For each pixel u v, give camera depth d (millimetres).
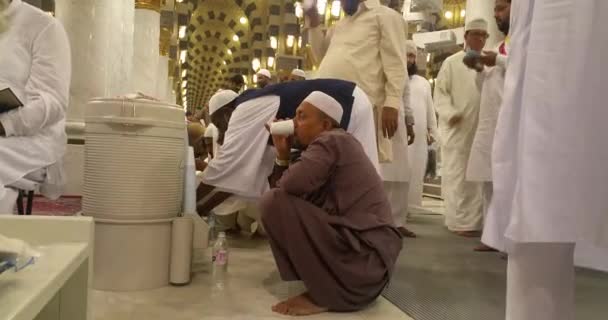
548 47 1060
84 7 4562
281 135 2658
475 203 4754
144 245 2619
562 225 1039
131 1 6055
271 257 3484
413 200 5988
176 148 2742
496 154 1252
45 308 1194
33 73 2311
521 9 1215
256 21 17672
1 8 2289
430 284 2945
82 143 4328
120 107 2545
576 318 2363
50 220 1195
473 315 2381
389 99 3352
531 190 1054
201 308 2354
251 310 2350
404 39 3424
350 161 2449
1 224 1177
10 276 889
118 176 2562
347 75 3359
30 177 2350
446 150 5047
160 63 12273
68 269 996
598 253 1244
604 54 1026
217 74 26062
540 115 1062
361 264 2383
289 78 7145
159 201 2662
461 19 10430
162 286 2703
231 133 3117
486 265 3465
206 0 20547
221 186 3119
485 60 3590
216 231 4395
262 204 2420
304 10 3850
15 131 2193
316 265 2352
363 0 3451
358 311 2432
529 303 1196
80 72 4539
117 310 2283
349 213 2447
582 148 1043
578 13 1029
